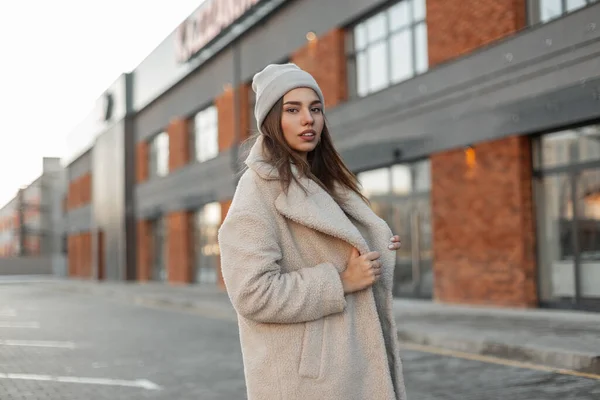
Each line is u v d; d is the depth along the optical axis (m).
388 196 15.77
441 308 12.57
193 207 26.58
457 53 13.29
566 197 11.54
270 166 1.94
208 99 25.05
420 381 6.70
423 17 14.54
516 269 12.05
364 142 15.91
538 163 12.02
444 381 6.66
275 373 1.87
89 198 42.22
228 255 1.86
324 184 2.10
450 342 8.68
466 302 13.09
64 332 12.42
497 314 11.14
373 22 16.16
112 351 9.75
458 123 13.20
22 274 57.53
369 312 1.93
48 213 66.25
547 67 11.29
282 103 1.98
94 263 38.00
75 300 22.84
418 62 14.66
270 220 1.90
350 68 16.98
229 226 1.87
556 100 11.12
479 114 12.70
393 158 14.98
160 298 19.53
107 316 15.82
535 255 12.02
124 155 33.06
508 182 12.19
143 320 14.49
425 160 14.65
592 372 6.80
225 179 23.59
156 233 31.28
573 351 7.08
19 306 20.11
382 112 15.30
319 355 1.87
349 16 16.47
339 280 1.86
